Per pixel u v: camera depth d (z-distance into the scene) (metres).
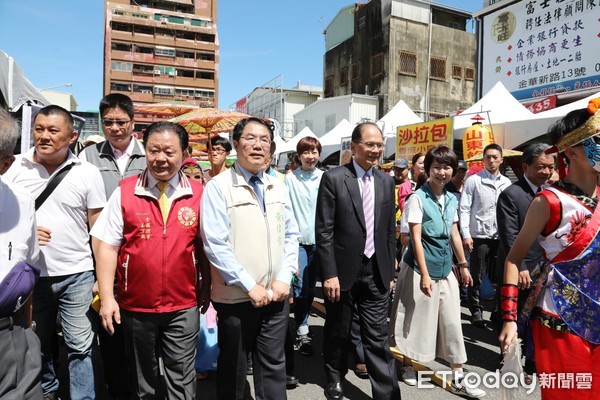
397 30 21.70
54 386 2.88
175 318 2.34
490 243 4.82
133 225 2.28
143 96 50.19
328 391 3.11
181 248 2.32
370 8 22.98
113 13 49.94
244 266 2.40
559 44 11.80
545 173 3.44
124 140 3.08
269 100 29.77
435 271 3.18
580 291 1.79
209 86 53.09
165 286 2.29
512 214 3.51
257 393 2.51
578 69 11.33
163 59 50.81
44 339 2.66
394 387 2.88
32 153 2.68
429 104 22.38
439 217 3.20
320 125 23.56
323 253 2.98
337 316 3.04
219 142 4.56
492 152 4.84
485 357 3.94
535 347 1.92
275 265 2.50
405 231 3.33
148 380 2.39
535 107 12.19
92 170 2.75
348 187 2.97
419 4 22.16
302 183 4.44
